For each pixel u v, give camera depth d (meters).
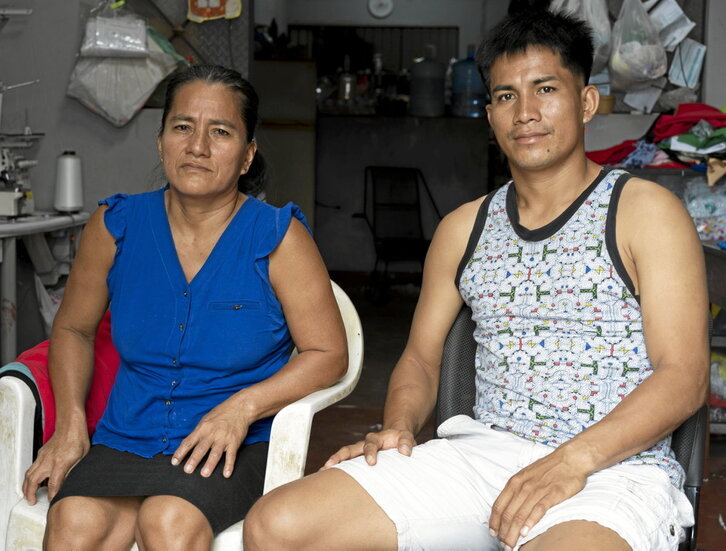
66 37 4.32
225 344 1.81
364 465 1.62
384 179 8.42
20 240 4.01
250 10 4.52
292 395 1.81
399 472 1.61
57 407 1.86
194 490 1.65
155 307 1.82
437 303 1.90
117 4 4.32
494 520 1.51
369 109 8.43
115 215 1.90
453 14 13.00
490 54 1.75
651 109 4.48
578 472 1.49
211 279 1.82
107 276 1.92
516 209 1.79
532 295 1.70
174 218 1.88
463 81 8.16
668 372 1.56
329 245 8.64
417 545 1.54
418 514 1.55
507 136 1.73
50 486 1.76
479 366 1.82
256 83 7.45
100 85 4.27
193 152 1.77
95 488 1.68
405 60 13.28
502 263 1.75
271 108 7.48
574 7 4.29
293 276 1.83
